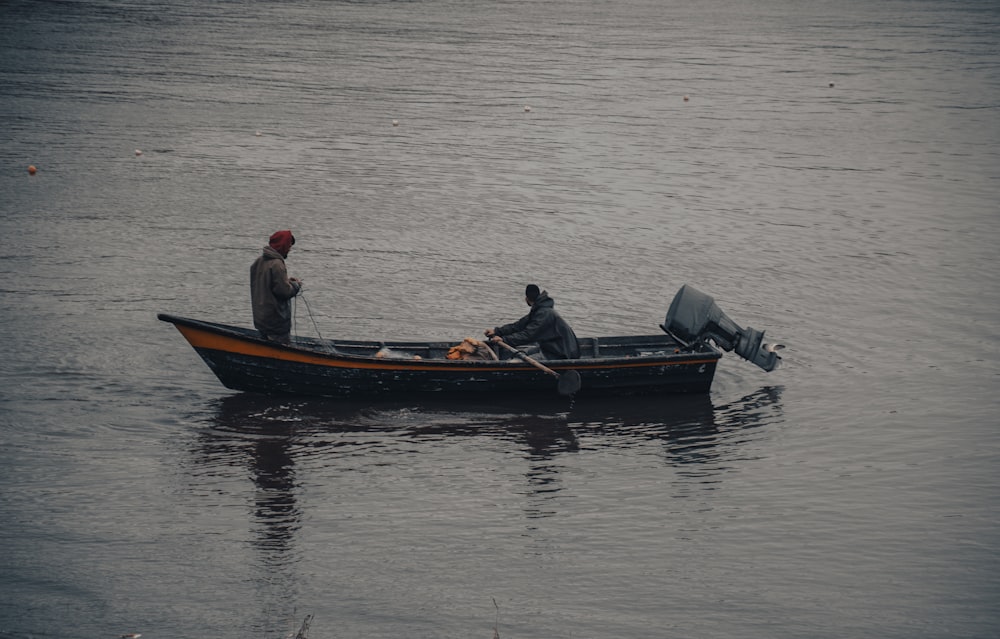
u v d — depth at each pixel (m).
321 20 106.50
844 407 24.88
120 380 25.30
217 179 46.50
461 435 22.95
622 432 23.31
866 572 17.38
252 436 22.58
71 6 110.50
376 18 109.44
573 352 25.09
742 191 46.59
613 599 16.50
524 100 67.75
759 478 21.06
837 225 41.38
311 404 24.31
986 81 77.06
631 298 32.56
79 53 81.50
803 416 24.34
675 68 82.06
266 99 65.56
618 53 89.56
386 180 47.19
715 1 135.50
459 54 86.75
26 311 29.80
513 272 34.88
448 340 28.52
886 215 42.88
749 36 102.06
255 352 23.91
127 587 16.66
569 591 16.73
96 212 40.78
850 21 115.44
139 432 22.61
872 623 15.87
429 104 65.50
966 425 23.77
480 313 30.83
